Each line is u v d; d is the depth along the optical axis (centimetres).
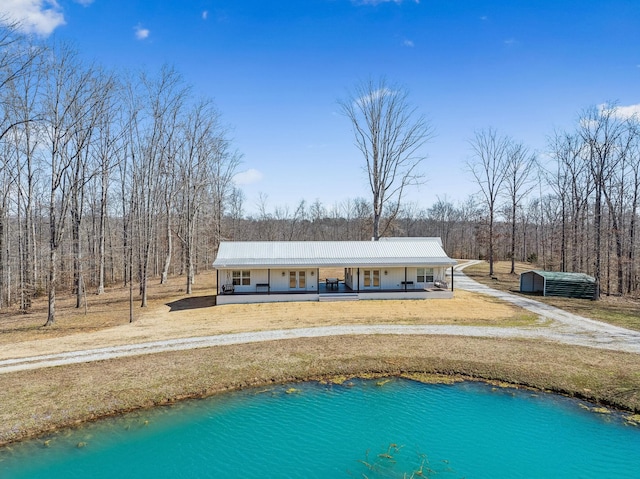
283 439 1042
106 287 3772
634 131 3412
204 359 1495
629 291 3322
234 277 2733
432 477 881
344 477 888
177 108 4159
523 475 889
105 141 3100
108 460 948
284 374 1400
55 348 1620
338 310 2338
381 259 2792
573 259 3884
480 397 1255
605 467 918
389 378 1391
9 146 2706
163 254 4956
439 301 2572
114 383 1284
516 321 2045
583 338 1717
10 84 2112
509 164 4147
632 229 3272
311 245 2947
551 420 1117
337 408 1198
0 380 1294
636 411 1135
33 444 1002
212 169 4331
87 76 2723
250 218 9081
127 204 3962
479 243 6688
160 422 1115
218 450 995
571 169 3781
